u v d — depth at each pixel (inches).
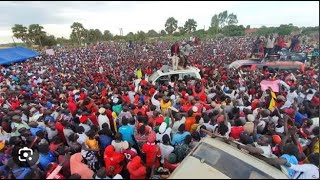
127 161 240.2
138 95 453.1
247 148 206.8
